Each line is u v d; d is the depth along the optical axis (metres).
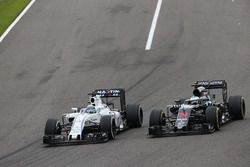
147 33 142.50
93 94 77.88
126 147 62.97
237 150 55.25
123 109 77.88
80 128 67.88
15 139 78.06
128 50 131.25
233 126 69.50
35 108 97.50
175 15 155.75
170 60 121.56
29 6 176.62
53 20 159.88
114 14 160.50
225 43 130.12
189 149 58.22
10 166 60.94
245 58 118.19
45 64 125.75
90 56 128.88
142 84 106.19
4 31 154.12
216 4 163.38
